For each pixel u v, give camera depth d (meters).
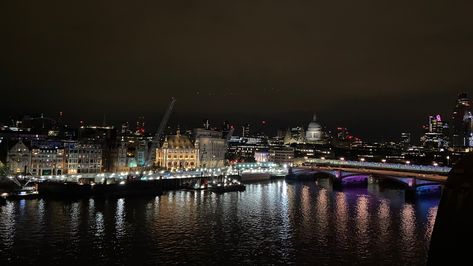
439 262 17.88
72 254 123.00
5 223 157.00
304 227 165.25
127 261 118.19
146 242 138.12
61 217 171.62
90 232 148.88
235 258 122.81
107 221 167.88
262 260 121.50
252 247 134.88
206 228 160.62
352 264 118.50
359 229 162.50
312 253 128.75
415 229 163.12
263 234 152.62
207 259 121.50
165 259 120.75
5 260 115.94
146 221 171.00
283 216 188.62
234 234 151.62
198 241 141.00
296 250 132.00
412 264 118.88
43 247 128.62
